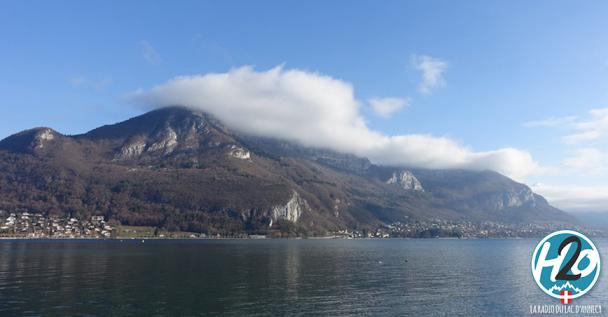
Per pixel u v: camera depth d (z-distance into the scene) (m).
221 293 87.31
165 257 170.25
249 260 161.38
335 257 185.62
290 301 80.94
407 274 123.62
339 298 84.62
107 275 110.88
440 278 115.56
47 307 72.56
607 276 115.69
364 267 141.88
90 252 195.00
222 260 159.88
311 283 102.44
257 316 69.44
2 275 108.81
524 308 79.44
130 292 86.75
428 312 75.12
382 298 85.62
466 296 89.12
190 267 132.75
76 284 95.69
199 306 75.31
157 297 82.19
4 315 67.38
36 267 126.62
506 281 110.81
